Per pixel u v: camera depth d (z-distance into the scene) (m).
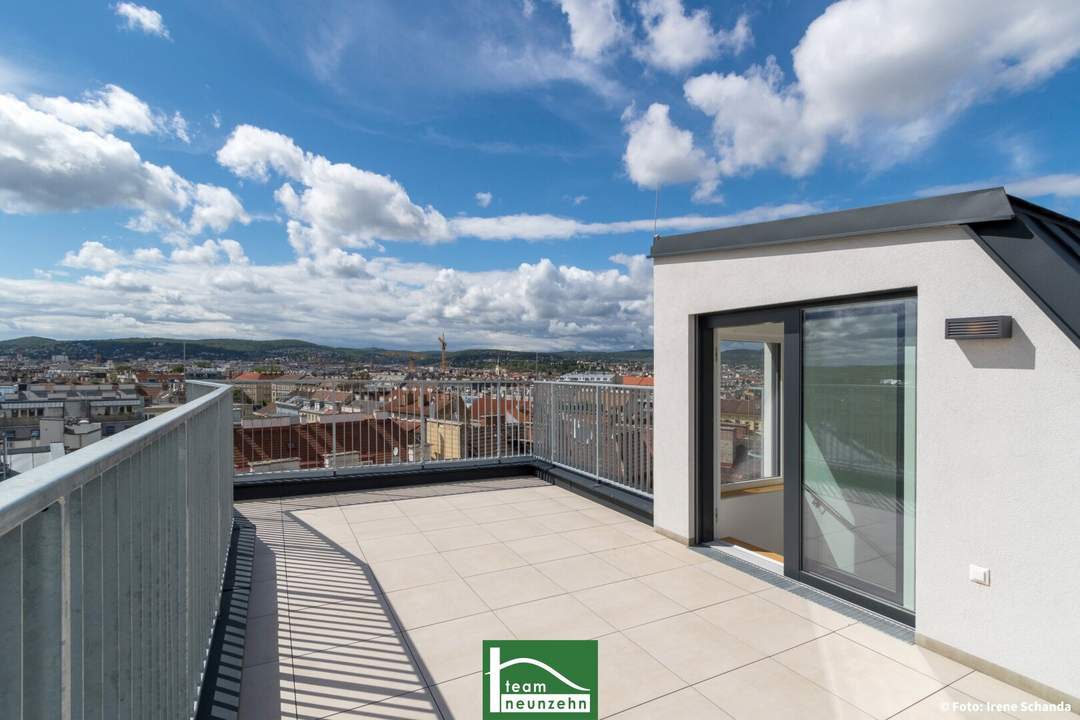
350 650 2.87
